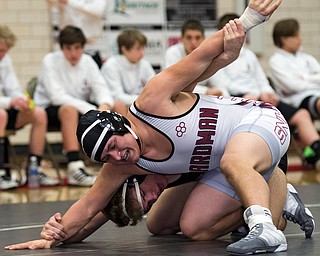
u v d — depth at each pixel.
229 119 4.12
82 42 8.37
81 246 4.22
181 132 4.00
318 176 8.22
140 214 4.10
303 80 9.20
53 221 4.18
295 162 10.01
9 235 4.77
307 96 9.09
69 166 8.12
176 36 11.42
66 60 8.44
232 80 8.88
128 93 8.86
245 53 9.00
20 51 11.08
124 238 4.50
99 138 3.81
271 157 4.01
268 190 3.80
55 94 8.31
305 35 12.02
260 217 3.69
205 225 4.24
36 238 4.60
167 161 4.04
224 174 3.91
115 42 11.12
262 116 4.12
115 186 4.07
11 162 10.12
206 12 11.51
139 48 8.78
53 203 6.48
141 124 3.99
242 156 3.88
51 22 11.08
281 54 9.38
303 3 12.01
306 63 9.41
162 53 11.38
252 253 3.64
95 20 9.80
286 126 4.20
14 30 11.06
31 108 8.08
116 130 3.84
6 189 7.95
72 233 4.18
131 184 4.07
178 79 3.99
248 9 3.98
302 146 9.82
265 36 11.82
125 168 4.02
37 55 11.12
